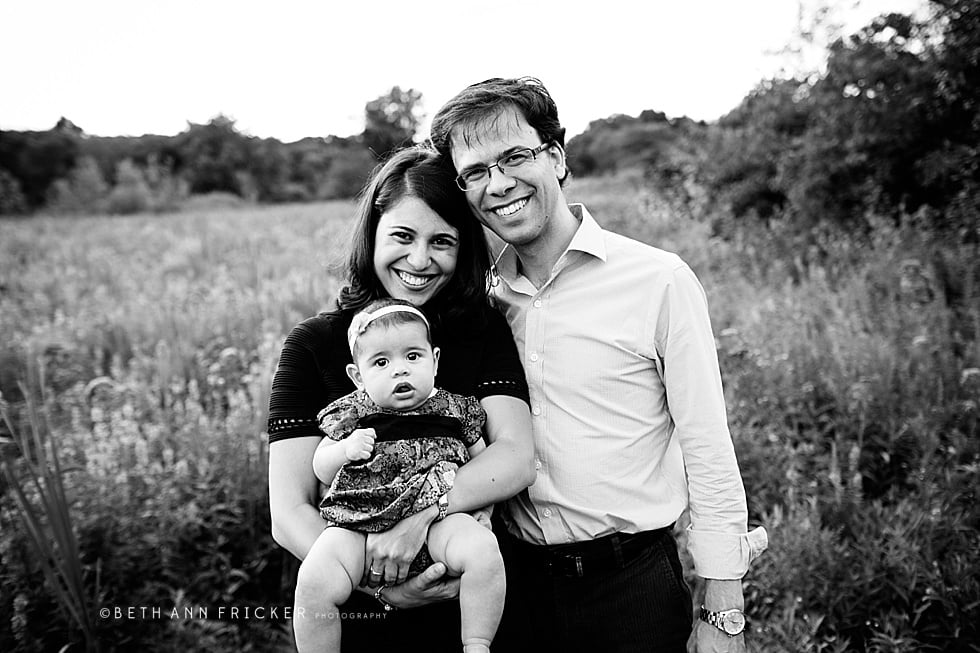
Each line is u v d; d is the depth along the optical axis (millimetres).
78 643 3713
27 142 42188
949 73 9789
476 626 2055
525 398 2344
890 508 4164
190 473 4594
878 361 5531
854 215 10508
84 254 14227
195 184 43719
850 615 3527
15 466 4492
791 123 12562
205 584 4125
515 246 2426
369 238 2439
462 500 2119
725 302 7363
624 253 2398
